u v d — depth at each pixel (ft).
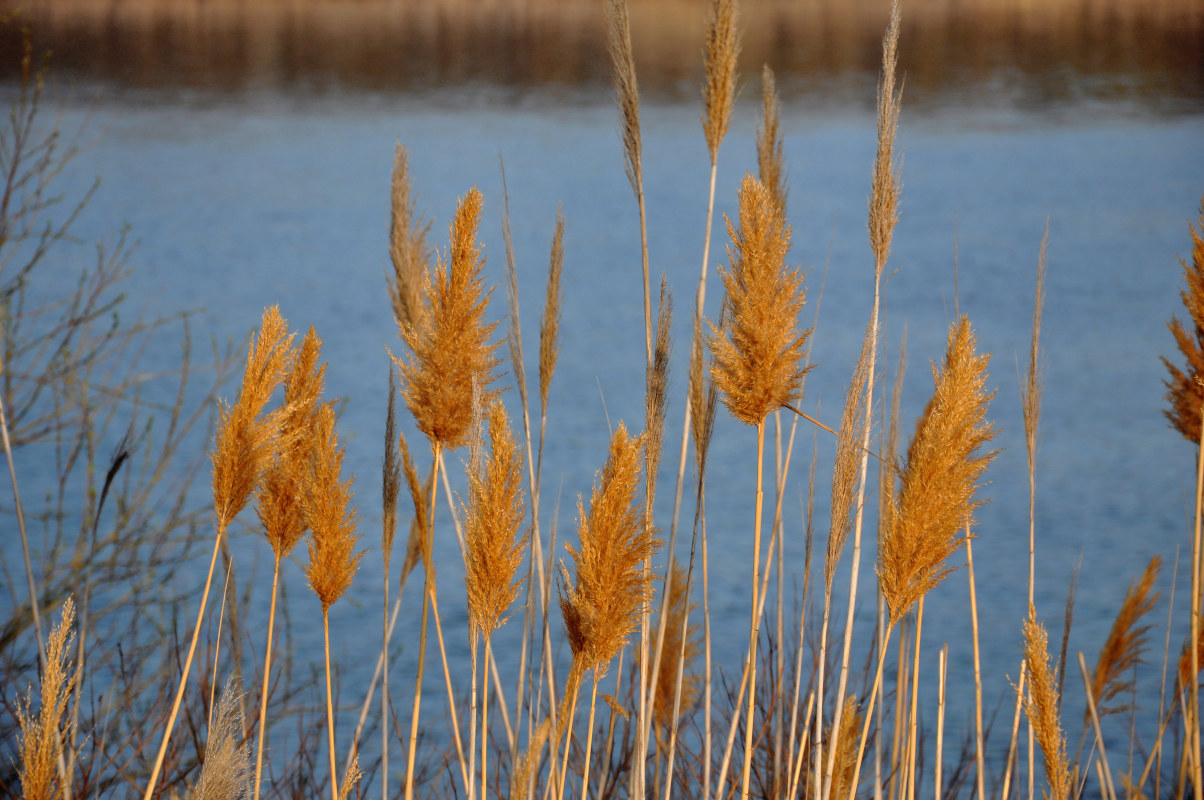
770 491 51.90
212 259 100.42
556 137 184.85
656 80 221.46
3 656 20.80
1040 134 179.01
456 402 10.61
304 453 10.67
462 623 39.52
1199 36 311.88
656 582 14.43
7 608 27.37
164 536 23.98
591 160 162.91
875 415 12.34
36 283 79.92
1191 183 134.10
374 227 118.83
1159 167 146.72
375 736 25.72
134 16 362.94
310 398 10.68
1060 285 90.79
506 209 12.15
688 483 53.16
